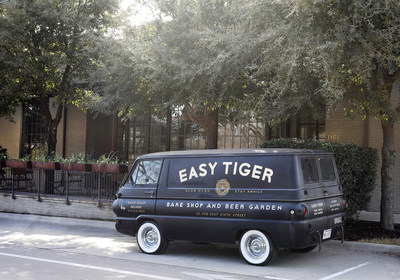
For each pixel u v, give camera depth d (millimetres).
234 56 10391
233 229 7957
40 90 16453
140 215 9000
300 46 9086
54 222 13914
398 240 9352
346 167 10883
